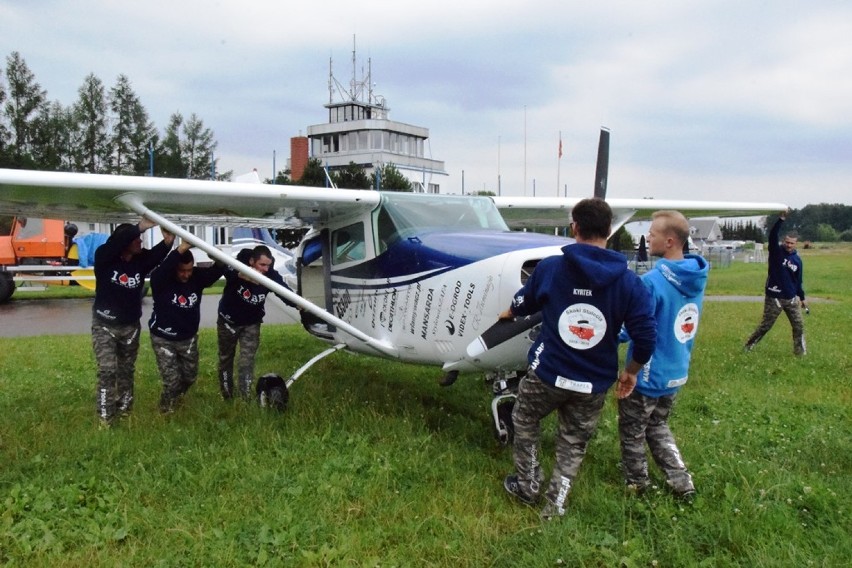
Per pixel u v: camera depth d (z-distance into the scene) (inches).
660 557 115.2
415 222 196.7
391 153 1708.9
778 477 144.2
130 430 183.9
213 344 341.1
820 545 117.0
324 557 114.7
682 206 295.3
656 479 148.1
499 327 147.9
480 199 215.8
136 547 119.1
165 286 195.9
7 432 183.3
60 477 149.5
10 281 588.1
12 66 1705.2
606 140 244.5
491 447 179.2
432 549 119.3
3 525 126.6
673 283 132.0
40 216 230.1
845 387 243.8
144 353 309.3
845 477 149.9
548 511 129.8
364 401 215.9
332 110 1850.4
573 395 125.2
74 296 671.1
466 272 167.5
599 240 123.2
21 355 304.0
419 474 152.7
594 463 159.9
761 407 211.5
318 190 193.8
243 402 208.5
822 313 494.3
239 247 621.6
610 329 122.0
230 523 128.2
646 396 136.0
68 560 115.5
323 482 144.8
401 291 190.2
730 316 472.1
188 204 200.4
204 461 158.9
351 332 195.5
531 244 163.9
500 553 116.3
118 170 1831.9
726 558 112.7
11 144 1700.3
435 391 235.8
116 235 183.5
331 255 229.1
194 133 1951.3
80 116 1780.3
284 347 330.3
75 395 229.9
